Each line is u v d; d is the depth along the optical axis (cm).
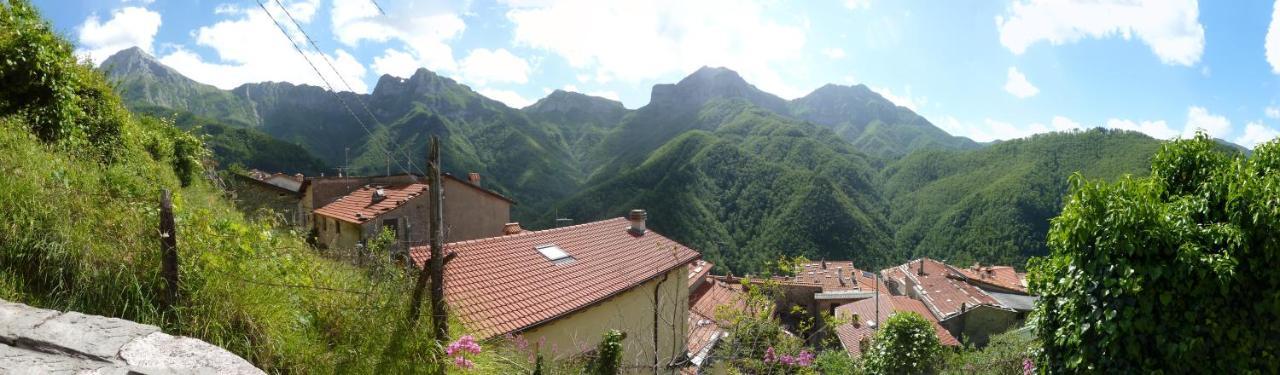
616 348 704
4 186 376
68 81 795
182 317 355
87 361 228
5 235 342
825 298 3048
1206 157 558
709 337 1445
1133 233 483
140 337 253
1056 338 559
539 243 1334
